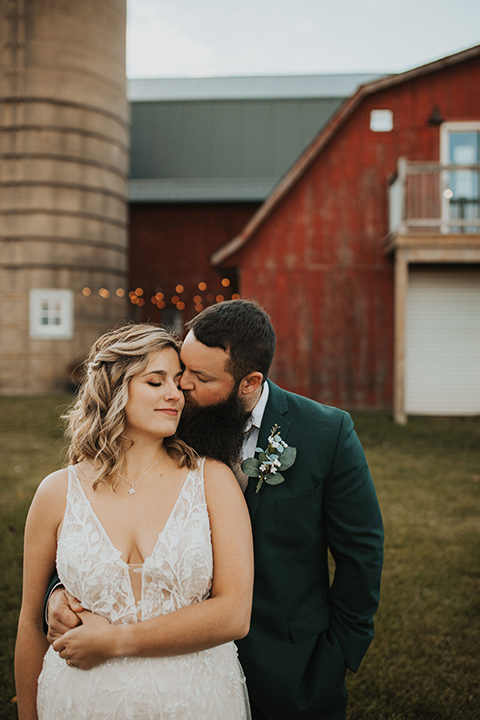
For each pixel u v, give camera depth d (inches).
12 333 546.9
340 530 70.7
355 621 71.2
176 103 764.6
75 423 68.0
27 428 349.1
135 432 65.6
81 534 61.9
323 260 455.5
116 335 67.7
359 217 453.4
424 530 189.0
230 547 62.1
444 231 423.2
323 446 70.9
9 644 123.1
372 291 453.4
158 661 59.5
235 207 685.9
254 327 65.7
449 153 457.4
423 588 148.7
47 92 535.5
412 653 121.1
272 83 854.5
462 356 440.5
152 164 716.7
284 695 67.8
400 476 255.9
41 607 65.2
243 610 60.1
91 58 550.0
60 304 553.3
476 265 438.3
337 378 455.2
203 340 65.0
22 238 542.6
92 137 555.5
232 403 67.5
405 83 447.5
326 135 444.1
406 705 105.3
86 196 556.1
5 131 538.6
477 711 103.6
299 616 70.2
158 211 689.0
